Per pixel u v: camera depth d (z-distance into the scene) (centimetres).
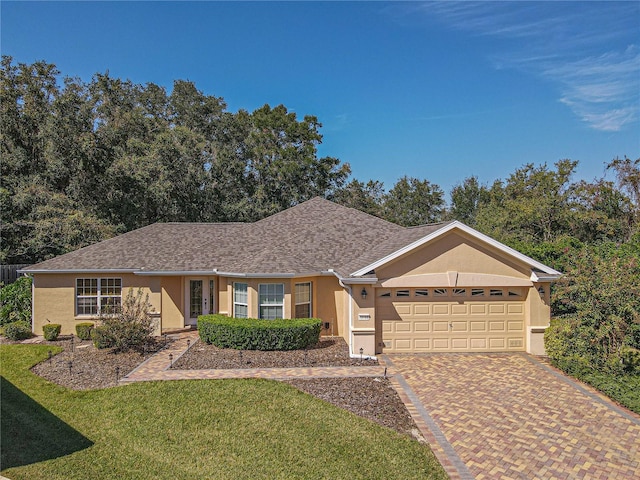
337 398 1121
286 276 1730
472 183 5972
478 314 1594
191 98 4819
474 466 786
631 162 3359
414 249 1545
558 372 1347
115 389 1189
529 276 1580
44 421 991
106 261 2011
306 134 4775
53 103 3241
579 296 1384
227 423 968
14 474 752
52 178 3192
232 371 1361
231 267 1900
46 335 1847
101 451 844
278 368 1394
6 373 1364
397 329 1582
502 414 1019
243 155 4522
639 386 1139
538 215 3619
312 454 827
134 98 4850
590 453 834
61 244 2867
